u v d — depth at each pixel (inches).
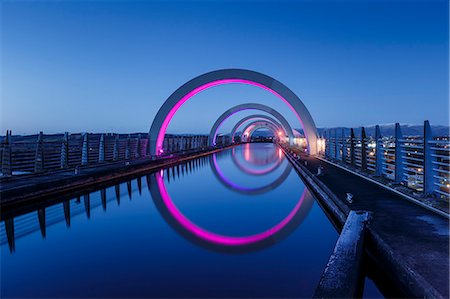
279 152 1272.1
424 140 216.1
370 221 172.6
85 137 524.7
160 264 173.6
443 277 105.3
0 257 187.2
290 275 158.2
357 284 119.2
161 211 307.6
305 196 382.3
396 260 127.3
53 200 332.5
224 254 189.3
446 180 205.3
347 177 356.2
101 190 414.6
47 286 148.6
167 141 947.3
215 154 1166.3
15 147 374.3
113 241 215.8
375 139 327.9
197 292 140.1
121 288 145.6
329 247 200.7
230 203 346.3
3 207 270.2
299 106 701.3
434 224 166.7
